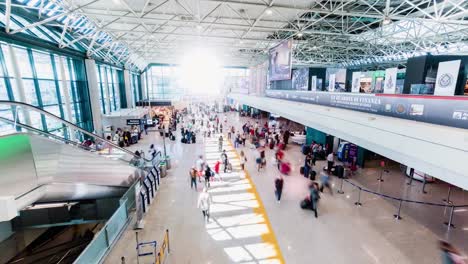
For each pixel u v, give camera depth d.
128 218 6.05
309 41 19.81
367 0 11.61
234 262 5.40
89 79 14.30
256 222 6.98
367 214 7.39
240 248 5.86
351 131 7.28
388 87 7.48
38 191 4.54
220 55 26.77
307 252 5.70
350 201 8.23
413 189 9.27
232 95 36.34
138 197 6.75
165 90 34.91
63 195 5.39
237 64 34.28
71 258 6.38
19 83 8.43
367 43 21.48
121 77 23.14
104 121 16.52
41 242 6.87
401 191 9.09
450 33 16.55
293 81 18.27
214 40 20.00
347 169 11.13
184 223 6.96
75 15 10.78
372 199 8.39
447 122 4.62
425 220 7.05
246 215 7.37
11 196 3.82
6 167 3.88
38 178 4.55
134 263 5.45
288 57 13.59
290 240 6.14
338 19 15.65
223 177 10.55
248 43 21.45
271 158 13.35
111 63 19.14
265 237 6.27
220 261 5.43
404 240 6.11
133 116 17.05
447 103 4.61
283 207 7.84
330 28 17.73
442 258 5.14
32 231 6.62
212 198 8.52
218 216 7.32
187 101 36.66
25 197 4.19
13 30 7.78
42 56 10.45
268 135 17.22
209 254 5.66
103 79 18.14
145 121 20.92
